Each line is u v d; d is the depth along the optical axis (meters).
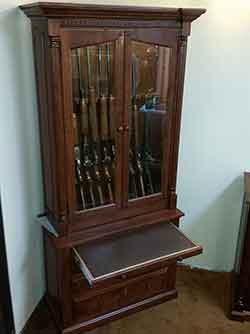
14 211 1.74
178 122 1.85
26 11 1.51
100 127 1.71
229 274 2.44
